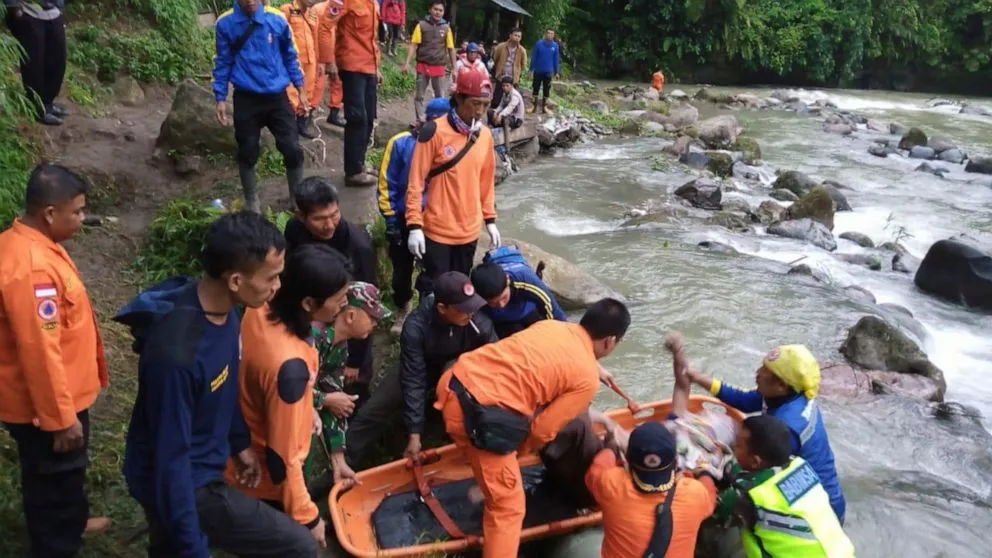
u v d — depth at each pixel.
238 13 5.52
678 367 4.14
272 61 5.59
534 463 4.08
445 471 3.91
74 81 8.05
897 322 6.73
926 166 14.10
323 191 3.69
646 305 6.77
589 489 3.26
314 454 3.40
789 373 3.61
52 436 2.97
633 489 3.04
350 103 6.68
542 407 3.25
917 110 23.98
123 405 4.36
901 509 4.21
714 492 3.27
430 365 4.01
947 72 32.22
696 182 10.75
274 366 2.61
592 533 3.59
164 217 5.86
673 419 3.84
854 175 13.62
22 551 3.27
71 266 3.06
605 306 3.35
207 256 2.31
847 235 9.70
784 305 6.95
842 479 4.46
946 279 7.78
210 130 7.07
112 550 3.36
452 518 3.65
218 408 2.47
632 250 8.24
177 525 2.30
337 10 6.48
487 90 4.47
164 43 9.38
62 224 2.94
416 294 5.91
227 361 2.44
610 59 28.89
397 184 4.83
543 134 13.41
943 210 11.36
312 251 2.66
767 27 30.00
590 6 28.59
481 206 4.85
